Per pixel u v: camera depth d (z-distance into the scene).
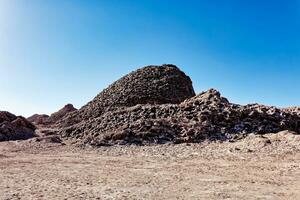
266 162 26.64
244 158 28.58
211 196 16.25
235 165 25.66
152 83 75.31
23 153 33.19
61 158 29.84
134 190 17.38
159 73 79.44
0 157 29.95
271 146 32.84
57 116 93.44
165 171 23.36
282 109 53.22
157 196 16.09
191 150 33.81
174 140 38.78
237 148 32.81
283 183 19.53
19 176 21.05
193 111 46.12
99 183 19.16
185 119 44.22
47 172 22.72
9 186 17.95
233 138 39.78
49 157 30.50
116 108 67.56
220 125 42.84
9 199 15.10
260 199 15.74
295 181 20.06
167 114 46.75
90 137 41.56
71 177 20.95
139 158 29.86
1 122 54.69
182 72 84.12
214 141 38.69
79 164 26.47
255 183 19.48
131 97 70.50
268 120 44.81
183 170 23.75
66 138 46.72
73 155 31.94
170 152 33.06
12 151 34.50
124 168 24.61
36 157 30.44
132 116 47.34
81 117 70.12
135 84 75.62
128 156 31.23
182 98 73.06
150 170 23.77
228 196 16.28
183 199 15.60
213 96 51.59
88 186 18.31
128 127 42.31
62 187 17.95
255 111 45.56
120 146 37.38
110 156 31.34
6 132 48.66
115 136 39.62
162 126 41.97
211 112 44.69
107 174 22.12
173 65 86.00
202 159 28.69
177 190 17.50
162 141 39.00
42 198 15.45
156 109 48.59
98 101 74.56
